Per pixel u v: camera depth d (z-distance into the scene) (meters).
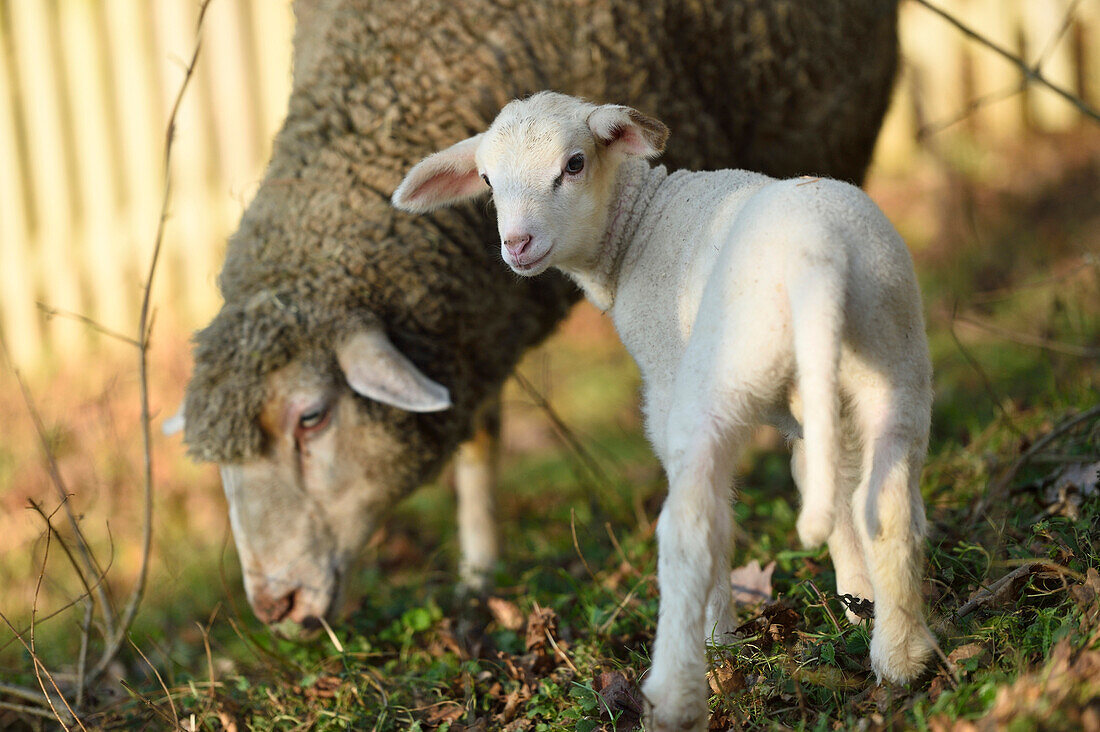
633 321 3.06
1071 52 9.58
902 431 2.43
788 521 4.24
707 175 3.06
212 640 4.20
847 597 2.78
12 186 9.13
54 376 8.04
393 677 3.55
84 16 8.91
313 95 4.32
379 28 4.26
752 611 3.27
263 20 8.84
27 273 9.15
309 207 4.16
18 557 5.98
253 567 4.10
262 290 4.10
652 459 6.14
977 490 3.78
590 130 2.98
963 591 2.99
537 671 3.39
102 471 6.49
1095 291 5.75
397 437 4.16
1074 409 4.15
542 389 7.96
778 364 2.39
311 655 4.04
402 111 4.19
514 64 4.21
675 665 2.29
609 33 4.26
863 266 2.39
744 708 2.62
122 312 9.05
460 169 3.32
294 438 4.06
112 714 3.57
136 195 9.04
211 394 3.98
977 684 2.37
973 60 9.78
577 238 3.03
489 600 4.07
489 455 4.94
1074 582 2.65
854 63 5.04
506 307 4.44
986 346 6.33
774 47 4.62
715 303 2.47
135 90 8.96
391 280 4.14
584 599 3.80
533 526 5.33
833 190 2.48
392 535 5.75
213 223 8.97
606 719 2.83
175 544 6.01
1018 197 8.32
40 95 9.04
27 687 3.91
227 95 8.92
